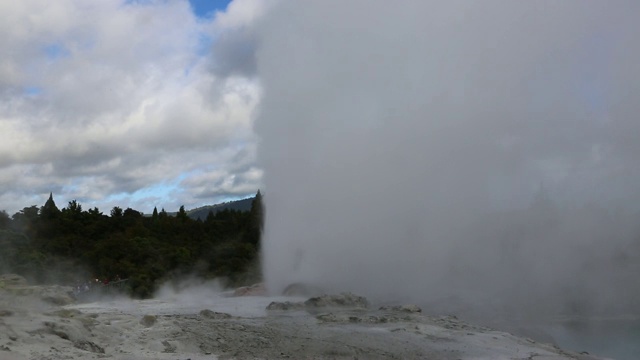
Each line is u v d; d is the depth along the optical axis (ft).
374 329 48.34
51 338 35.60
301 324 49.83
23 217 192.65
